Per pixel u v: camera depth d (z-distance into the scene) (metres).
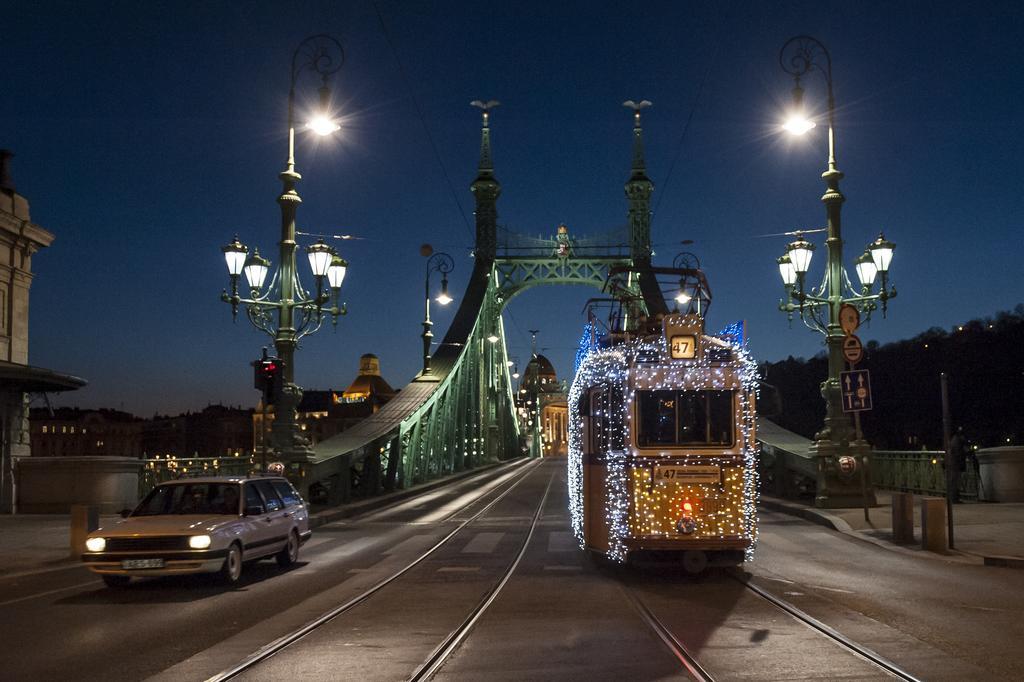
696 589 11.76
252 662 7.71
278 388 19.95
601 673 7.20
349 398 131.25
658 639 8.54
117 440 103.69
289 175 22.61
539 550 16.48
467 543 17.89
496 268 60.84
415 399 38.88
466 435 53.16
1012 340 63.53
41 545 16.95
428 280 41.22
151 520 12.67
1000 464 23.52
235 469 28.52
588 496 14.23
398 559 15.41
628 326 16.69
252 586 12.47
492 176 60.19
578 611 10.14
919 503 22.69
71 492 23.80
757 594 11.30
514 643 8.41
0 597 11.69
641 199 57.31
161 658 7.95
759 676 7.05
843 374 19.77
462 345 48.56
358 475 32.28
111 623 9.73
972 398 63.41
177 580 13.12
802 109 21.23
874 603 10.46
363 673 7.31
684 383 12.52
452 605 10.61
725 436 12.46
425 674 7.22
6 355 25.22
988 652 7.82
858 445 22.44
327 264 22.25
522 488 37.97
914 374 65.31
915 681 6.79
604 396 13.30
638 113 58.78
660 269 16.62
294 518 14.84
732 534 12.26
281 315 22.61
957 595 11.02
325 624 9.48
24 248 26.23
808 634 8.73
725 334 13.67
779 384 71.69
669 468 12.34
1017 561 13.52
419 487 36.41
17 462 24.09
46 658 7.99
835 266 22.44
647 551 12.46
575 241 60.91
